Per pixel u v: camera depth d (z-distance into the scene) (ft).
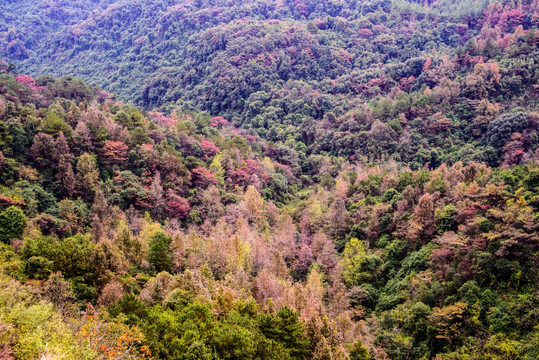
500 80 371.56
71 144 252.42
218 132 397.39
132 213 234.99
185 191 273.33
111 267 162.81
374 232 233.76
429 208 205.57
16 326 84.58
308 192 329.93
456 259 175.42
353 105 451.53
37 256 153.07
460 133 348.59
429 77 424.05
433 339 153.79
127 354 95.14
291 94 473.67
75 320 106.32
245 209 266.36
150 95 584.81
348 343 150.10
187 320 121.80
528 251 155.84
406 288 184.75
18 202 199.93
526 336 136.56
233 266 198.29
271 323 133.39
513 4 526.16
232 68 529.86
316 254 234.79
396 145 349.00
